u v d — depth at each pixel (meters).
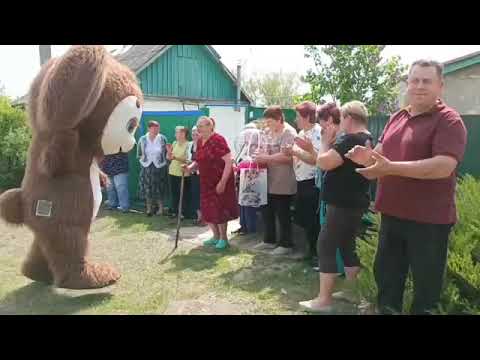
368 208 4.33
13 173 12.13
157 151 8.55
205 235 7.25
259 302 4.45
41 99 4.04
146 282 5.04
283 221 6.03
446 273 3.54
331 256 4.09
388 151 3.27
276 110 5.81
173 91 18.67
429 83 2.96
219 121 18.75
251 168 6.09
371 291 3.89
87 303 4.41
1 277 5.16
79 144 4.37
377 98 11.58
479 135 6.11
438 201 3.02
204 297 4.60
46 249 4.37
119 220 8.38
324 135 4.36
